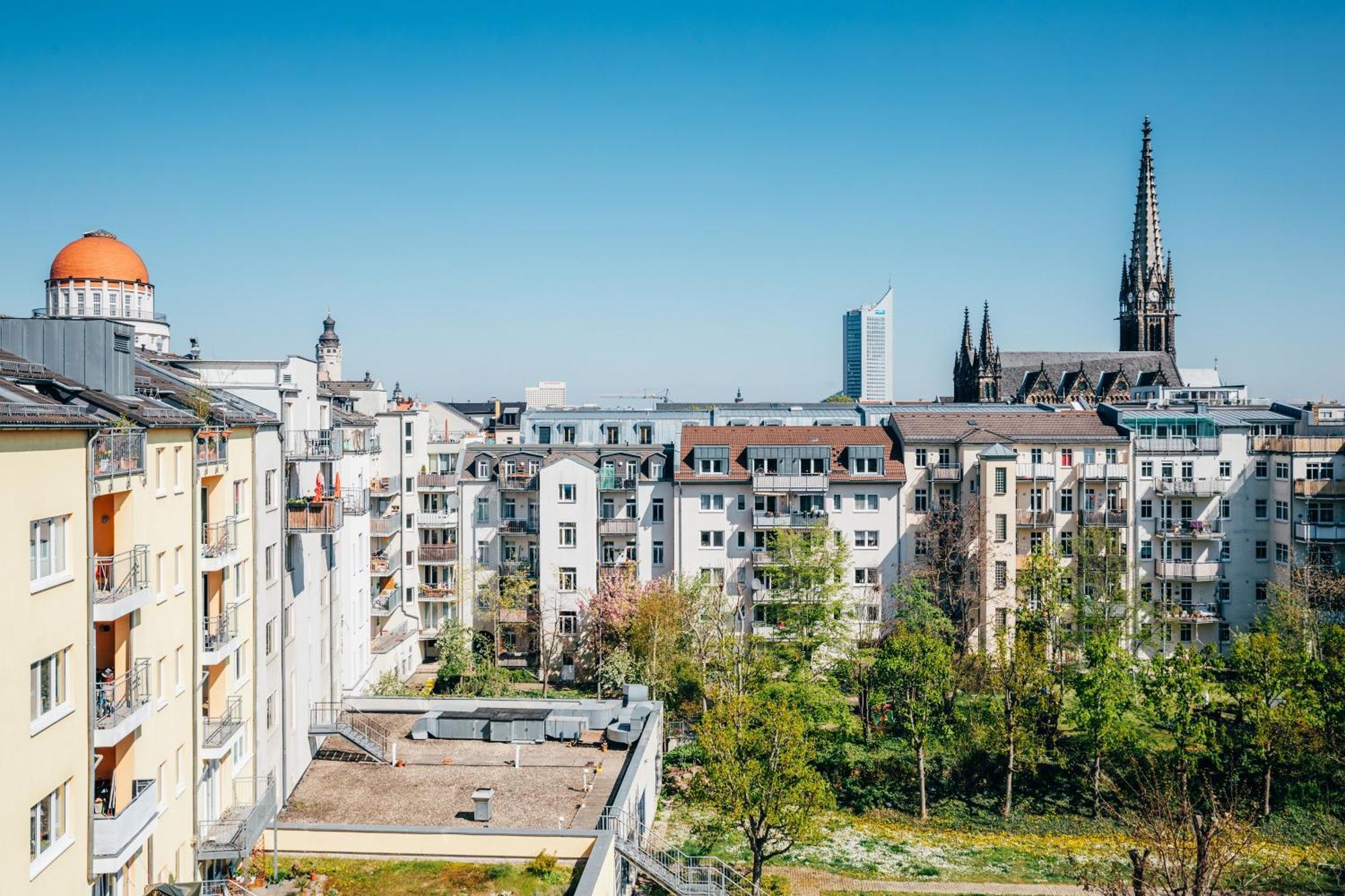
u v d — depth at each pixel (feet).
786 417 342.23
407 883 129.08
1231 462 296.71
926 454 298.35
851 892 169.99
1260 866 172.55
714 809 182.19
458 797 160.35
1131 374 530.68
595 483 289.74
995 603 283.59
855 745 227.20
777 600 260.01
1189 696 203.92
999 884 173.17
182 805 120.16
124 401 112.68
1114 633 222.48
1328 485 280.31
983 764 216.54
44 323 110.73
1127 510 294.46
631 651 255.70
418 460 290.76
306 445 186.60
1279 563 290.35
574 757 180.86
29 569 85.66
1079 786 211.00
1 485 81.66
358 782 167.63
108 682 104.68
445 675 262.67
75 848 92.63
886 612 292.20
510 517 298.35
